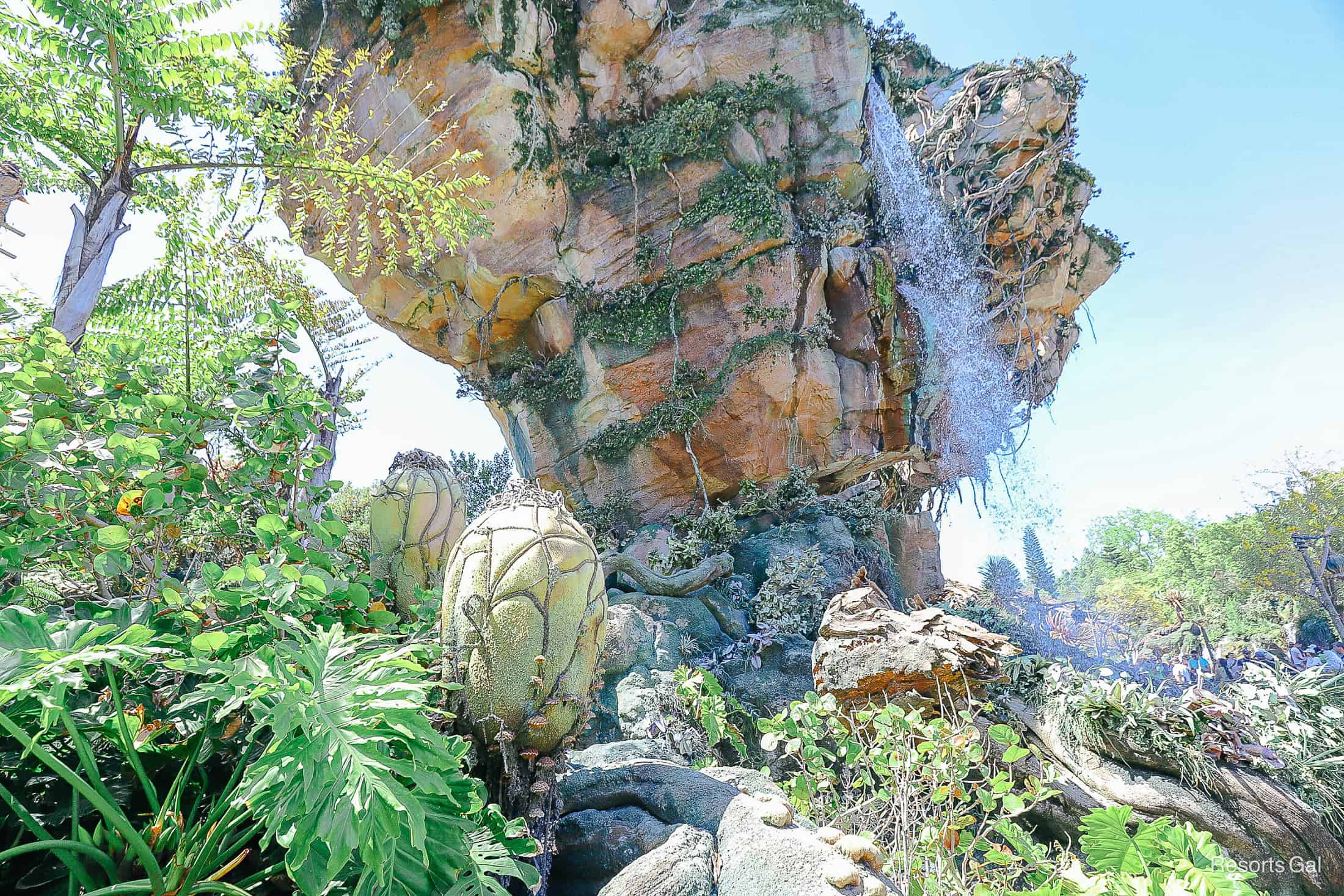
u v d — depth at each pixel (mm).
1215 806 5141
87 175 6379
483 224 10336
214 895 1976
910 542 22016
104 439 2725
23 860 2045
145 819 2197
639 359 18578
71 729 1789
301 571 2709
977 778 5344
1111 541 65000
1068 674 6035
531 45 19375
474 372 21531
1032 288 25672
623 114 20469
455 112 18766
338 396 10547
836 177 20625
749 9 20953
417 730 1950
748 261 18578
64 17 5715
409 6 18797
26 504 2510
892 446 21078
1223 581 36719
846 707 5246
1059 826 5324
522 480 3035
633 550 14633
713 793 2783
